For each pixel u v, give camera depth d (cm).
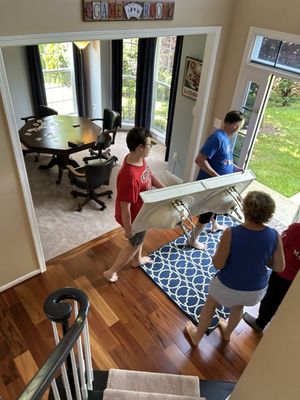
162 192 202
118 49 592
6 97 211
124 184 229
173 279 309
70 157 559
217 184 221
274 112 448
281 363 117
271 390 123
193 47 387
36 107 625
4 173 235
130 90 654
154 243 352
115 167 536
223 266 188
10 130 222
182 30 294
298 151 482
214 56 341
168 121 524
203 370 235
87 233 381
